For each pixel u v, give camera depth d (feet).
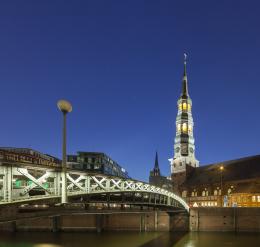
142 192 167.84
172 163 555.28
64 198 103.50
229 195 425.69
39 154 346.74
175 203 250.57
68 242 241.96
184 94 570.46
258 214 318.04
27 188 92.68
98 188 130.21
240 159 480.64
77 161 506.89
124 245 227.20
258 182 416.87
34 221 337.52
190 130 559.38
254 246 223.71
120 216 346.95
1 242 241.96
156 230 333.62
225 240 253.65
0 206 91.04
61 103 106.73
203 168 526.98
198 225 323.78
